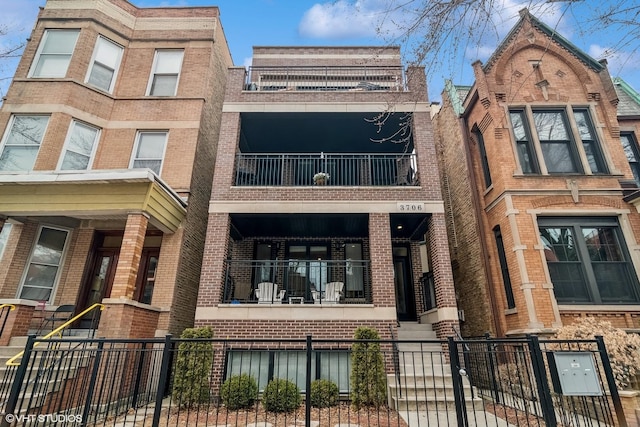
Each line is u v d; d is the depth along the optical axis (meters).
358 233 11.33
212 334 7.04
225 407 6.39
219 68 12.29
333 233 11.34
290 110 10.07
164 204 8.40
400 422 5.48
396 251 11.70
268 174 12.05
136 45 11.27
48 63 10.33
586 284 8.02
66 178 7.50
